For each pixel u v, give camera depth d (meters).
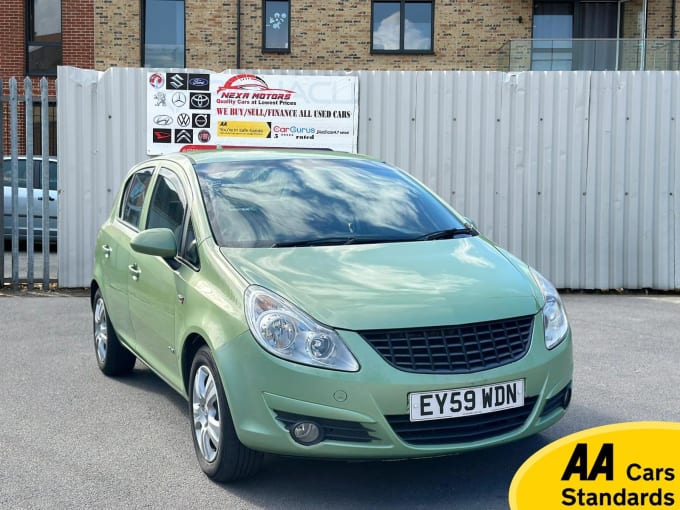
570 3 20.19
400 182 5.44
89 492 4.10
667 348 7.26
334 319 3.77
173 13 19.78
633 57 19.00
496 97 10.17
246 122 9.98
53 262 12.50
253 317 3.88
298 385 3.70
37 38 19.78
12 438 4.92
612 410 5.42
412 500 3.99
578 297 10.07
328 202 4.96
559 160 10.24
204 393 4.26
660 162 10.24
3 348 7.22
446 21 19.70
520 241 10.30
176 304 4.59
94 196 9.97
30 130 9.97
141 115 9.93
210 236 4.54
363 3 19.62
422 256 4.45
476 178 10.24
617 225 10.31
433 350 3.77
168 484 4.20
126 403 5.64
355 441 3.69
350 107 10.05
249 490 4.12
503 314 3.96
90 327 8.10
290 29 19.66
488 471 4.36
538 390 3.94
